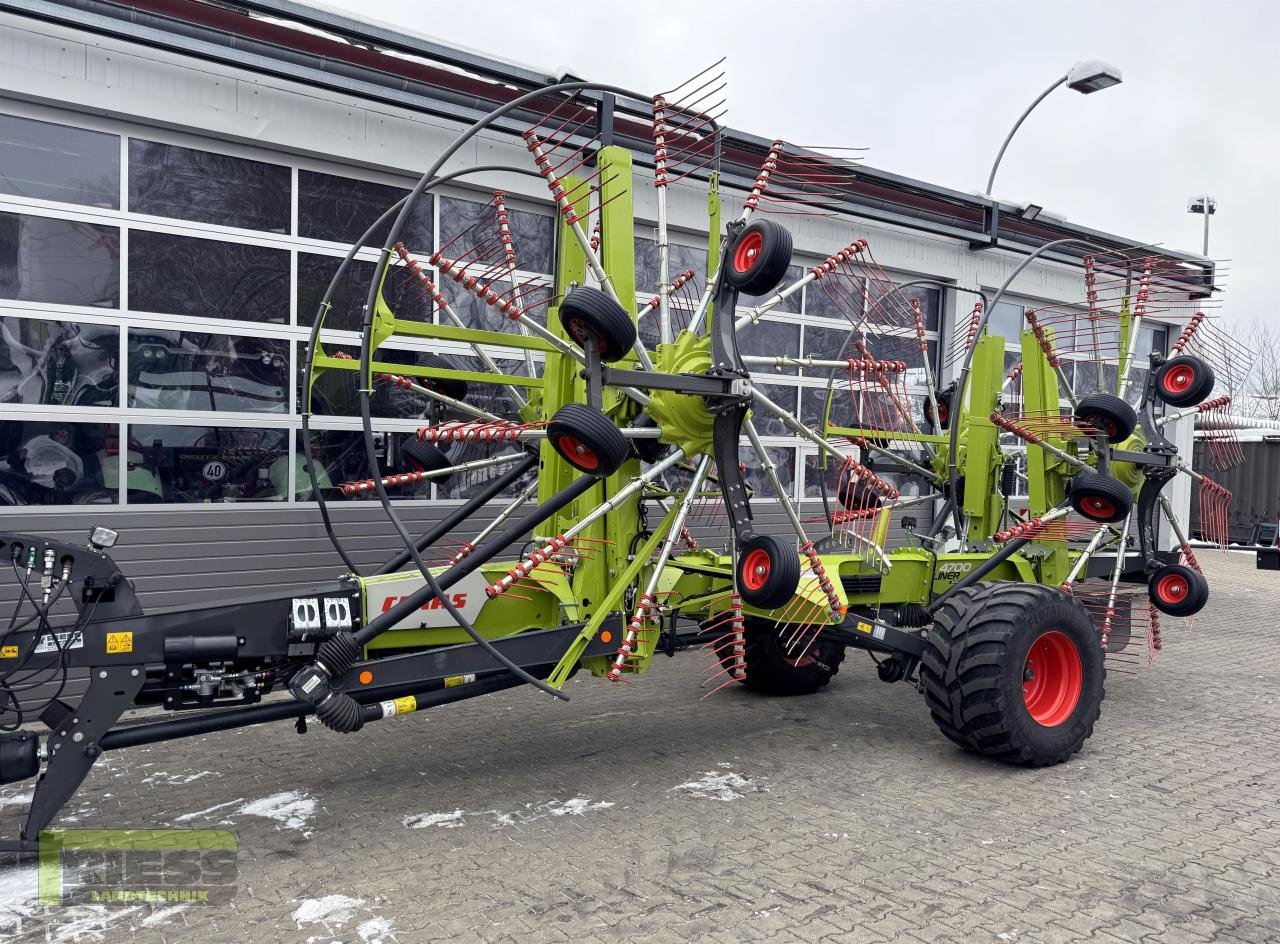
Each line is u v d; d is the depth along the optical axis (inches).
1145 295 275.0
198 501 251.9
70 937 121.0
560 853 148.3
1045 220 438.6
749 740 212.7
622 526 178.7
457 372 197.3
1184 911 130.2
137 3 227.8
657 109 178.4
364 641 150.0
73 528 231.5
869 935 122.5
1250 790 180.7
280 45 247.6
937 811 167.9
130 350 241.9
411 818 163.3
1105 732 221.5
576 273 198.1
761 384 372.2
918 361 414.3
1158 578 260.1
